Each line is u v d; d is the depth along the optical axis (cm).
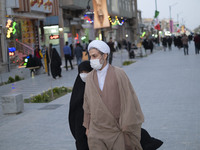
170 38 3788
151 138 349
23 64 2298
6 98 809
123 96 309
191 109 727
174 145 492
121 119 308
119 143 311
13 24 2250
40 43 2902
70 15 3450
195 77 1271
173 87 1065
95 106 311
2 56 2206
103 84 316
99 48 312
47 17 2975
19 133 625
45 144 544
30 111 839
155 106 786
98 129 313
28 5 2464
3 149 536
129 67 1927
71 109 372
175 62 2050
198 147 475
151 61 2305
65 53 1958
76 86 372
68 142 547
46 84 1382
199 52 2900
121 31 5644
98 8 1288
